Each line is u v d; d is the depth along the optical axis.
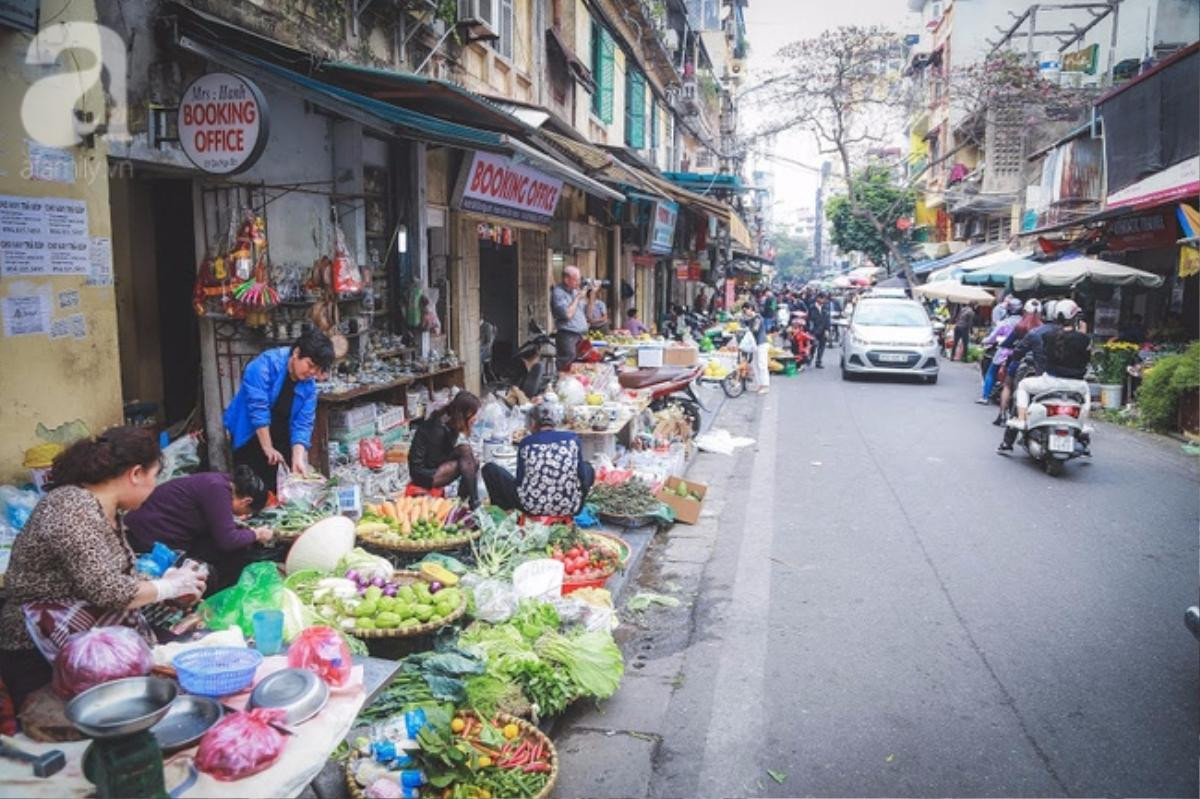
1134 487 9.32
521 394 9.81
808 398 16.30
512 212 12.23
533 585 5.13
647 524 7.49
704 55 36.00
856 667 4.95
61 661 2.70
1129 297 18.52
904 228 42.69
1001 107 27.06
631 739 4.18
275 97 7.18
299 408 5.97
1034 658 5.05
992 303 25.12
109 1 5.18
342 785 3.54
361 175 8.23
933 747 4.10
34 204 4.60
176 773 2.57
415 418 8.83
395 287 9.52
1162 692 4.64
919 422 13.54
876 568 6.62
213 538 4.46
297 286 7.34
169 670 3.21
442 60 11.00
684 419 11.15
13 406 4.53
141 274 6.68
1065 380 9.95
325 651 3.21
